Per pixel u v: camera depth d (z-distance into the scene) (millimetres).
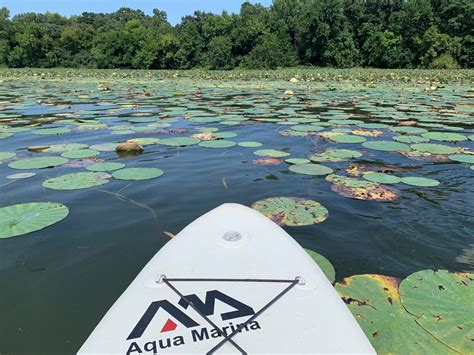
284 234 1969
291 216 2664
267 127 5688
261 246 1834
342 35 31516
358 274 2014
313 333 1348
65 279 1984
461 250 2252
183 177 3471
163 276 1622
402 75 17781
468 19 27797
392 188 3184
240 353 1262
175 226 2551
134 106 8281
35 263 2119
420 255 2201
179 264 1703
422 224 2570
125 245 2312
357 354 1280
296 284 1579
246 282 1588
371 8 31891
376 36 30281
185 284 1576
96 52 34656
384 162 3902
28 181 3330
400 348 1486
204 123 6066
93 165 3781
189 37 35094
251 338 1316
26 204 2838
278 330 1352
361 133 5207
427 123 5914
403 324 1607
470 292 1809
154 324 1379
